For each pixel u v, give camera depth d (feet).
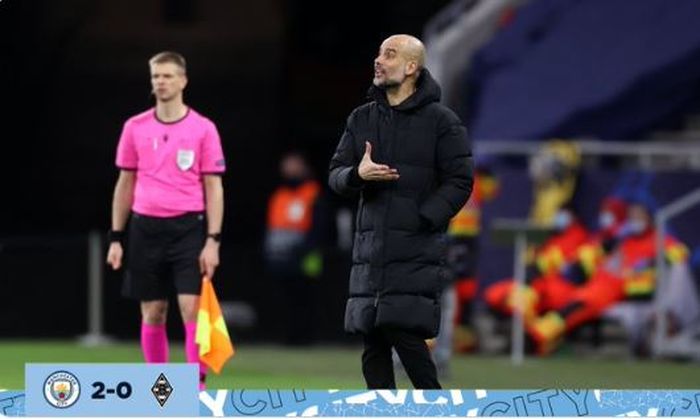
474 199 142.92
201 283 108.78
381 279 91.61
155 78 107.65
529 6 188.75
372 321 92.32
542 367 156.56
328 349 183.83
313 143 222.48
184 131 108.27
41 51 218.18
